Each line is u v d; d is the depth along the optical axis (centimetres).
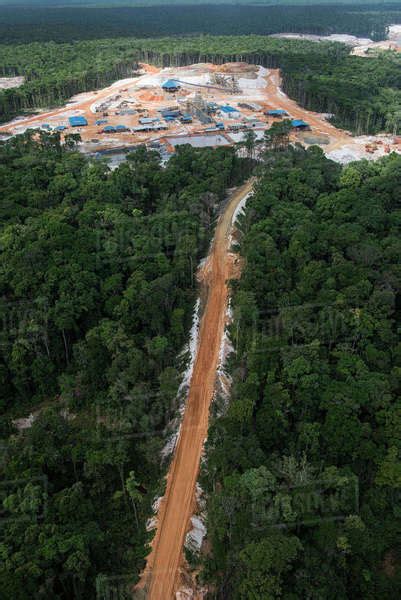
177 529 6888
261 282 10438
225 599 6016
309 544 6269
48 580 5788
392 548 6700
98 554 6550
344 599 5809
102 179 15262
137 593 6194
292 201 14150
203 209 14062
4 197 13812
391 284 10350
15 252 11200
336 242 11756
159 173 15275
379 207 12975
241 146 18488
